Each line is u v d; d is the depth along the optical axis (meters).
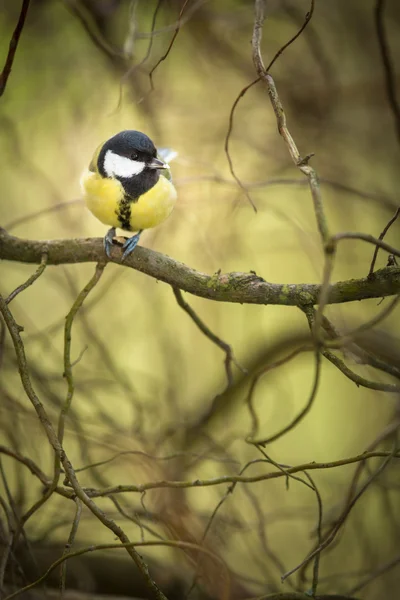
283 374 9.57
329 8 9.87
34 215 7.26
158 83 9.37
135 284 9.76
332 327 5.32
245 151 10.01
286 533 8.98
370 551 7.70
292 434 9.77
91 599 7.27
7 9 9.38
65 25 9.68
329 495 8.97
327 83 9.43
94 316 9.89
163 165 6.30
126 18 9.15
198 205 9.56
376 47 9.82
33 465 5.73
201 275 5.48
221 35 9.42
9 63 5.68
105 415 7.73
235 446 9.27
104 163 6.28
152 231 9.16
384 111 9.91
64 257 5.91
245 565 8.62
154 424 8.44
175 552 7.45
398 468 7.79
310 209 10.18
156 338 9.62
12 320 5.02
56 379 7.60
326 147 9.82
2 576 5.26
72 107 9.79
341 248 9.78
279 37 9.89
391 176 10.14
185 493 8.02
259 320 9.65
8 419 7.54
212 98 10.04
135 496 8.83
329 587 7.11
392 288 4.81
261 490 8.77
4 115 9.21
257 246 10.41
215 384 9.48
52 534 8.17
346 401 10.37
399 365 8.28
